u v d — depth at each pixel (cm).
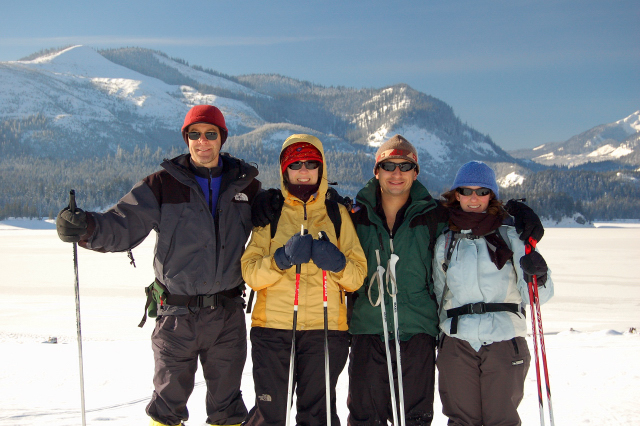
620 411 334
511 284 266
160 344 267
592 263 3375
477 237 270
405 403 274
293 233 275
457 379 262
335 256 250
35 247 5188
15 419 337
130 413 357
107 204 13962
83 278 2561
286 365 262
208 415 278
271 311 265
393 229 292
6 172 18088
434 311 281
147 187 272
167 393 264
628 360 493
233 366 275
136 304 1722
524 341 262
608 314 1510
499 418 253
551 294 263
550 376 446
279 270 259
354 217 295
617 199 18225
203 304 265
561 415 333
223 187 281
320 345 262
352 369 283
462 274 264
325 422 260
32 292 2073
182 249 268
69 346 707
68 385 459
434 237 284
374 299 282
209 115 282
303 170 274
